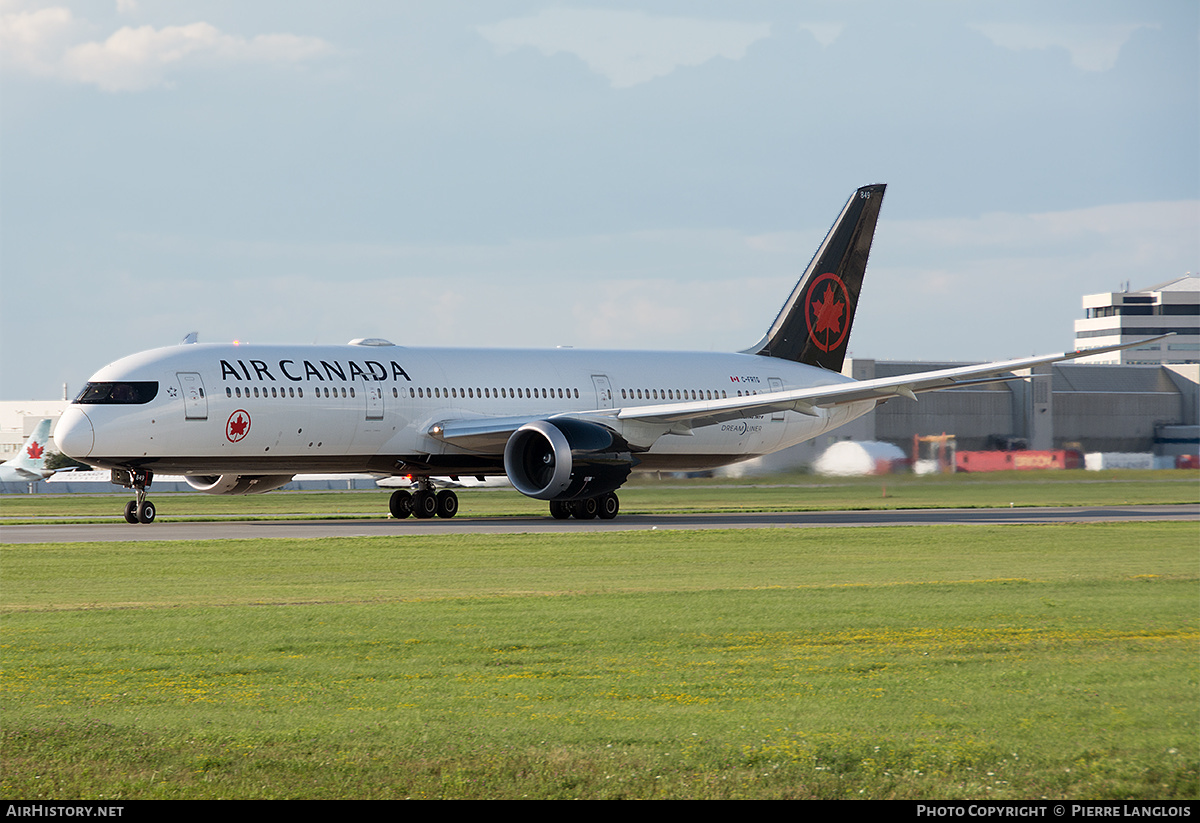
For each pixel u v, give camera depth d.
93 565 79.56
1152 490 196.75
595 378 148.88
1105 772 32.16
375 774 32.12
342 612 57.44
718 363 160.88
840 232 170.38
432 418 135.12
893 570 77.44
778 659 46.06
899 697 39.78
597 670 44.12
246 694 40.34
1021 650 47.94
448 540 98.50
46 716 37.44
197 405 120.69
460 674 43.41
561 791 30.97
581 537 102.12
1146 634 51.62
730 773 32.09
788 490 197.38
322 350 132.00
